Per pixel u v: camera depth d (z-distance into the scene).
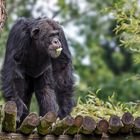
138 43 17.48
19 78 15.52
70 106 16.45
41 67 15.94
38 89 16.12
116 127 13.41
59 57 16.20
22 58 15.67
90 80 35.53
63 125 13.19
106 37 38.16
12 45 15.79
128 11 17.53
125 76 31.98
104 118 15.27
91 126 13.26
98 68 36.88
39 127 13.09
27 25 15.84
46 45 15.53
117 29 17.53
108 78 34.53
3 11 15.02
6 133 13.08
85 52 37.09
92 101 17.08
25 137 13.19
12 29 16.12
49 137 13.40
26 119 12.93
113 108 16.88
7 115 12.76
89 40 38.66
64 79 16.34
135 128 13.65
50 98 15.99
